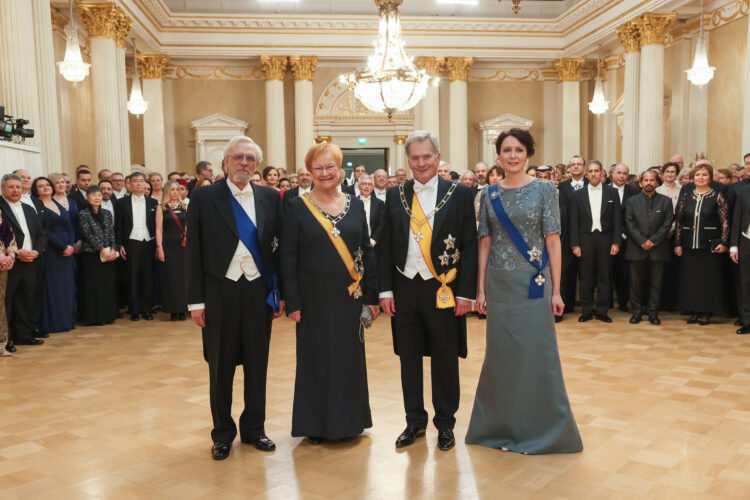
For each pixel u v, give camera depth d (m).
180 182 9.07
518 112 18.08
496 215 3.36
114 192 8.32
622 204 7.38
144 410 4.16
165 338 6.56
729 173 7.71
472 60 16.89
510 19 16.62
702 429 3.67
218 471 3.16
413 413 3.52
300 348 3.48
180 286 7.48
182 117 17.16
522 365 3.33
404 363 3.51
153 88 16.08
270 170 7.64
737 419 3.84
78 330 7.02
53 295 6.83
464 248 3.38
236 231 3.29
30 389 4.67
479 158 18.08
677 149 14.33
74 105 13.00
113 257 7.28
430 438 3.58
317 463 3.25
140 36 14.06
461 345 3.49
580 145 18.28
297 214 3.43
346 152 18.97
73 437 3.66
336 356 3.42
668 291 7.82
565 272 7.49
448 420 3.47
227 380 3.38
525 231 3.31
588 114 18.20
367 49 16.58
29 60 7.53
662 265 6.92
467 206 3.39
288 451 3.42
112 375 5.07
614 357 5.45
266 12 16.42
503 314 3.35
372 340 6.38
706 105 13.23
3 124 6.33
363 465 3.21
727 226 6.60
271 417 4.00
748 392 4.39
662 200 6.86
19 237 6.14
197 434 3.71
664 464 3.18
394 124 17.86
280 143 16.66
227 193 3.34
